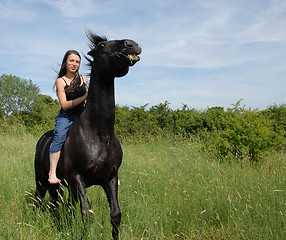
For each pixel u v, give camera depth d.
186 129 11.47
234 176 5.16
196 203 3.92
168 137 11.00
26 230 3.30
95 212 3.63
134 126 11.82
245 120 7.51
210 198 4.04
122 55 2.67
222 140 7.65
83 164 2.96
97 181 3.10
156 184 4.85
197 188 4.61
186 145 9.52
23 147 9.37
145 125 11.91
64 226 3.29
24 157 7.61
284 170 5.94
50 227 3.39
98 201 4.23
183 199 4.05
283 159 7.11
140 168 6.05
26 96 18.50
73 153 3.01
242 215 3.50
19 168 6.14
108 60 2.78
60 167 3.22
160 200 4.30
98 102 2.98
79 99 3.21
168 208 3.83
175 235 3.38
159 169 5.88
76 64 3.51
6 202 4.15
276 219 3.43
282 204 3.80
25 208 4.00
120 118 12.31
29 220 3.61
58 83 3.39
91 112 3.01
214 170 5.76
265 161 6.96
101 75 2.94
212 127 11.02
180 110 12.20
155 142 10.84
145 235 3.28
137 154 8.56
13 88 18.91
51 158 3.24
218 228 3.52
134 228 3.38
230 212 3.63
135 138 11.44
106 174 3.05
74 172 3.02
